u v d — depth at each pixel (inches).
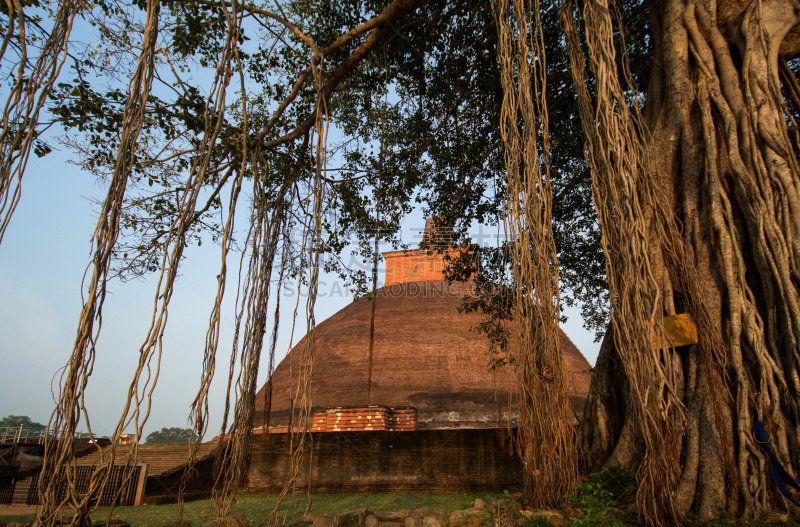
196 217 381.7
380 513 251.0
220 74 234.1
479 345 1155.3
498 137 532.7
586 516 220.1
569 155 546.0
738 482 231.5
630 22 453.1
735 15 316.8
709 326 264.1
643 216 259.3
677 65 327.3
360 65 490.3
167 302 201.5
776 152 276.4
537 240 268.7
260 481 475.8
